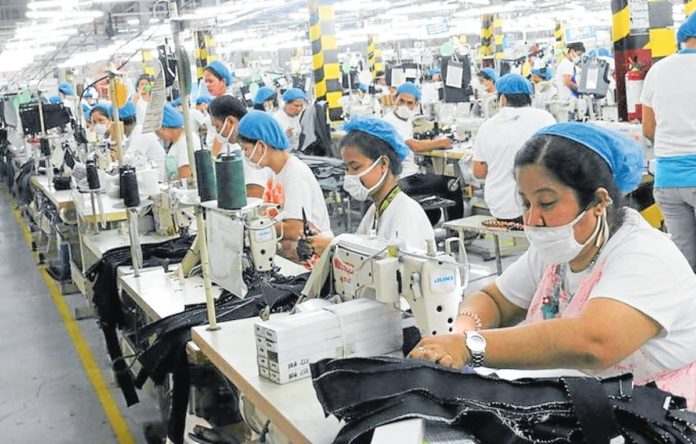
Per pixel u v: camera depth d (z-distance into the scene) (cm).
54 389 446
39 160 800
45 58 2067
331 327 191
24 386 453
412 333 202
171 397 282
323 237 295
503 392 139
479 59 1437
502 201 532
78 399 429
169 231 409
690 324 157
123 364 362
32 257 809
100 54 1788
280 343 185
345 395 142
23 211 1019
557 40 1619
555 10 1583
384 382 141
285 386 185
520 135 515
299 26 1820
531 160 156
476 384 140
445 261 191
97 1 1159
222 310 258
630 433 134
